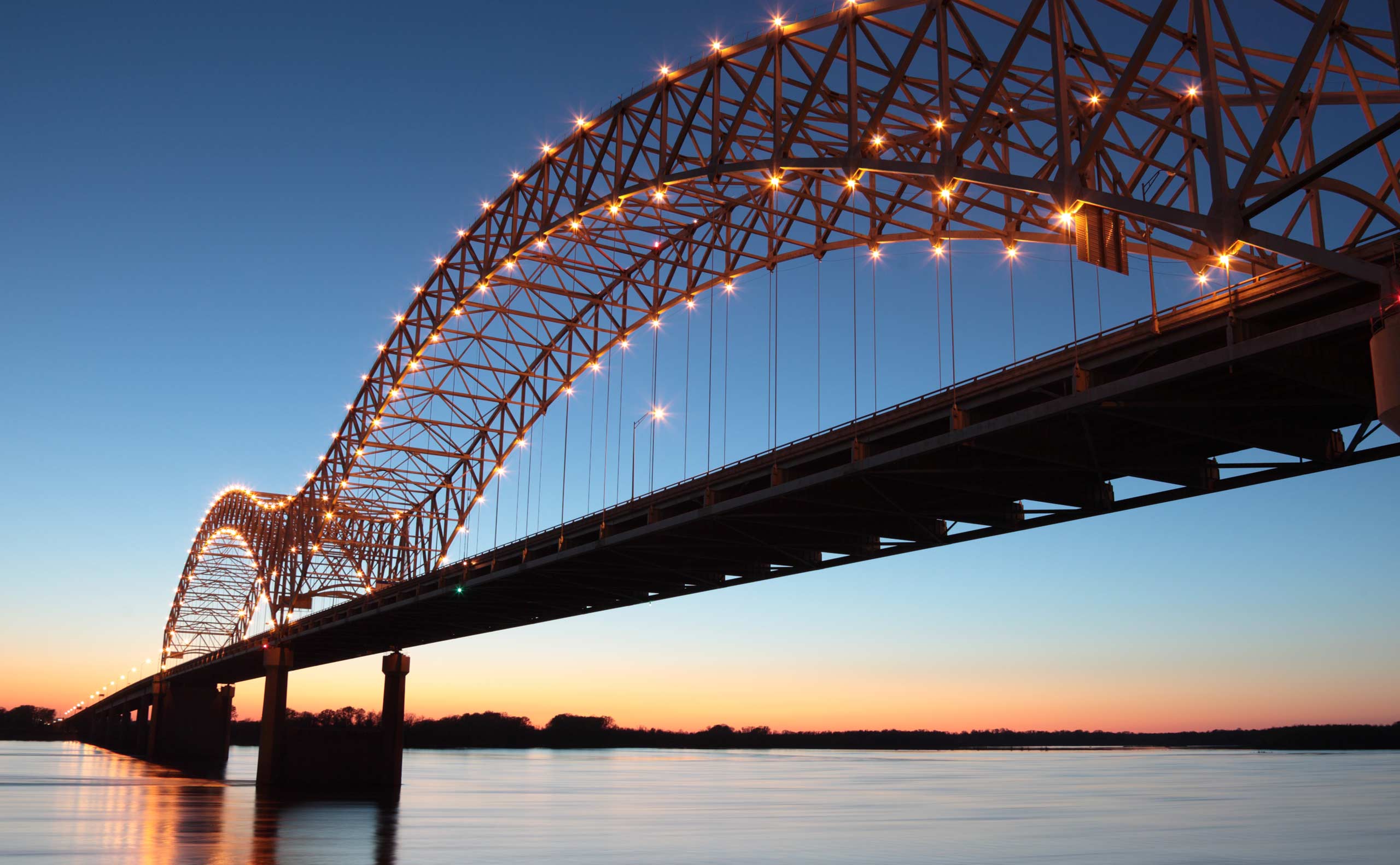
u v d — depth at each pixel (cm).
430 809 7494
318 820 6462
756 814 7506
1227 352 2903
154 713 15650
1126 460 3762
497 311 8306
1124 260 3119
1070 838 5906
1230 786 12175
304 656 11706
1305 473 3481
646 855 4862
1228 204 2623
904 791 11100
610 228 6644
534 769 16338
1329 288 2772
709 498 5012
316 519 11850
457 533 10794
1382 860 4978
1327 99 2969
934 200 4622
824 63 4084
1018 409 3694
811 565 5369
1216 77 2694
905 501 4422
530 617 8038
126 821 6250
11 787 9575
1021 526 4325
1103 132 3028
